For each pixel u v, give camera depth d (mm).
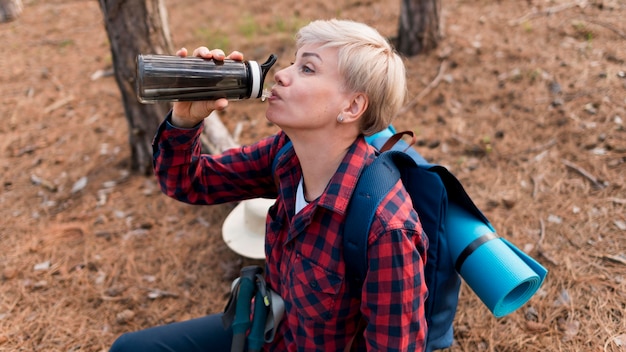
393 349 1345
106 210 3414
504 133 3629
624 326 2285
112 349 1771
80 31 6188
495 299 1568
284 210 1534
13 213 3463
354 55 1293
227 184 1727
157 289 2822
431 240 1494
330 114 1331
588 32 4508
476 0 5508
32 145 4172
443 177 1544
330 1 6098
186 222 3264
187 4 6523
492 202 3092
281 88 1334
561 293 2490
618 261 2584
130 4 3078
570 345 2264
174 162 1595
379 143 1881
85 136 4234
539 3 5176
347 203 1316
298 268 1414
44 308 2742
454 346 2373
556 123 3602
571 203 2988
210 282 2854
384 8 5711
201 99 1366
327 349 1517
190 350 1772
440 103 4055
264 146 1680
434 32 4602
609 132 3414
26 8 6949
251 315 1756
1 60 5590
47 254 3086
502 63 4344
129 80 3301
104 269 2961
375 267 1287
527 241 2795
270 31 5531
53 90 4945
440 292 1584
